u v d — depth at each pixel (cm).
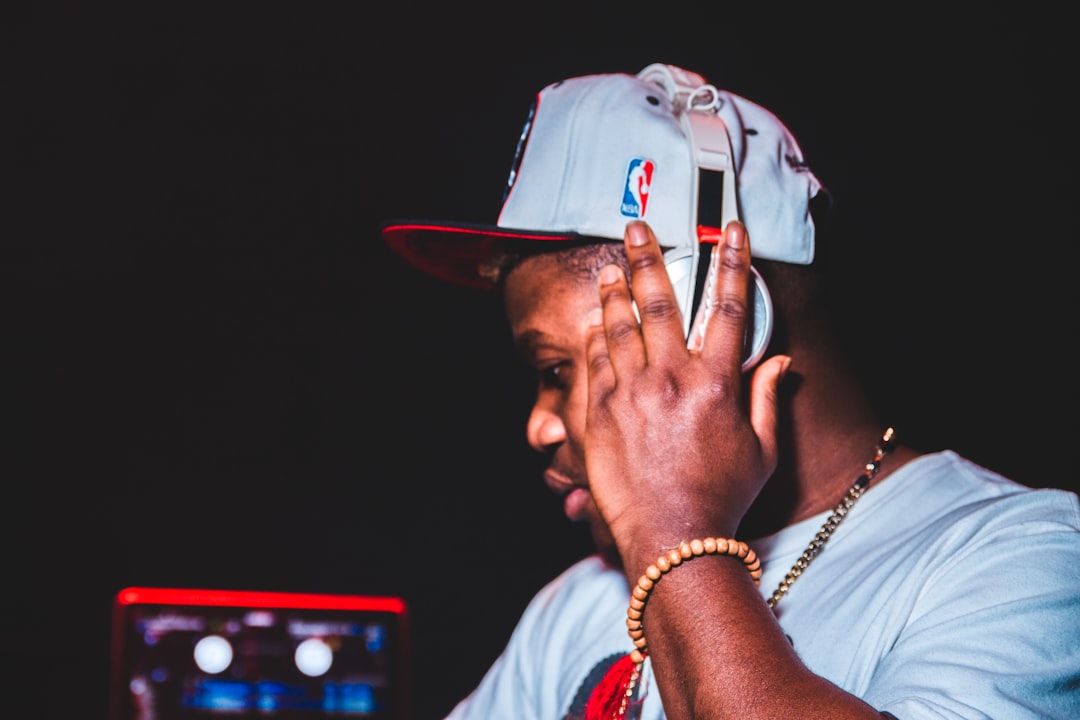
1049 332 251
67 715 290
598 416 89
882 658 87
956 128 259
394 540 320
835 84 264
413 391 329
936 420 246
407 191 320
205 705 240
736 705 75
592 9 280
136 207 320
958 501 96
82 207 318
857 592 92
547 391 107
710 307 91
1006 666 78
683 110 103
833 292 108
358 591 315
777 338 102
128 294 325
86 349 321
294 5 292
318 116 311
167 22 295
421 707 306
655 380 88
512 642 125
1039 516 88
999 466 246
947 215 257
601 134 101
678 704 78
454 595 317
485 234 103
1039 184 255
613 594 117
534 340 104
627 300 91
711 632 78
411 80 304
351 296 330
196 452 321
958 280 254
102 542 309
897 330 249
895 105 261
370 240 328
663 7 272
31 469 310
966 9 254
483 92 302
